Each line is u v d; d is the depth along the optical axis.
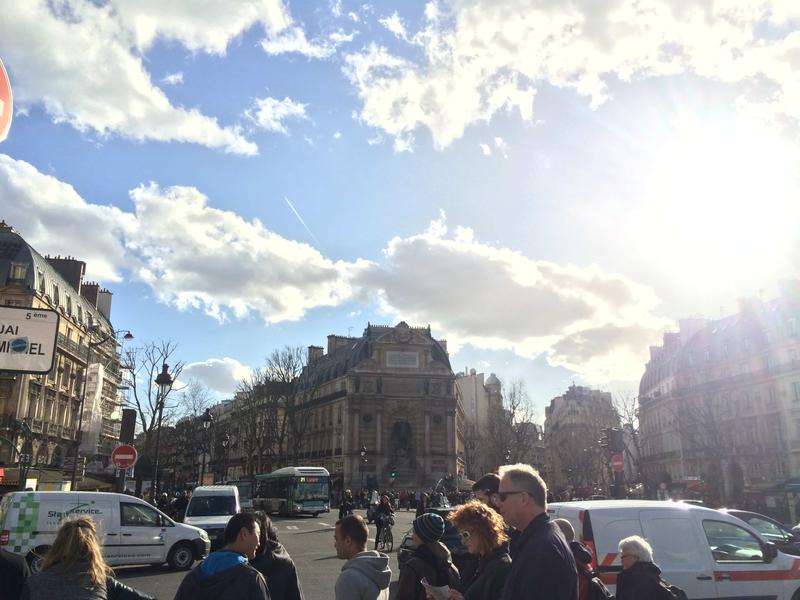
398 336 89.38
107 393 78.19
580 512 10.76
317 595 15.69
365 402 86.62
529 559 4.03
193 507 25.69
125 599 5.33
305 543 28.91
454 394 90.25
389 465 84.56
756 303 74.19
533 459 146.50
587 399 142.88
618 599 6.99
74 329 63.34
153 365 48.84
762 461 65.50
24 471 32.47
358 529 5.93
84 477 49.78
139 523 19.72
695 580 10.52
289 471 52.88
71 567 4.91
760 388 68.81
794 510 48.25
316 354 109.81
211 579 4.88
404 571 5.51
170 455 84.44
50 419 57.69
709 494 54.03
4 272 52.88
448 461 86.44
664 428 89.50
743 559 10.95
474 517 5.42
